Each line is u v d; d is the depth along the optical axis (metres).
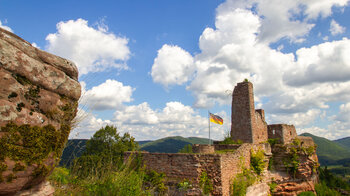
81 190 7.44
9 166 3.43
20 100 3.73
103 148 35.91
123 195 8.49
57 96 4.49
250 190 18.95
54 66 4.56
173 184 16.30
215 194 15.42
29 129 3.77
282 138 31.61
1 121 3.41
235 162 18.44
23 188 3.81
